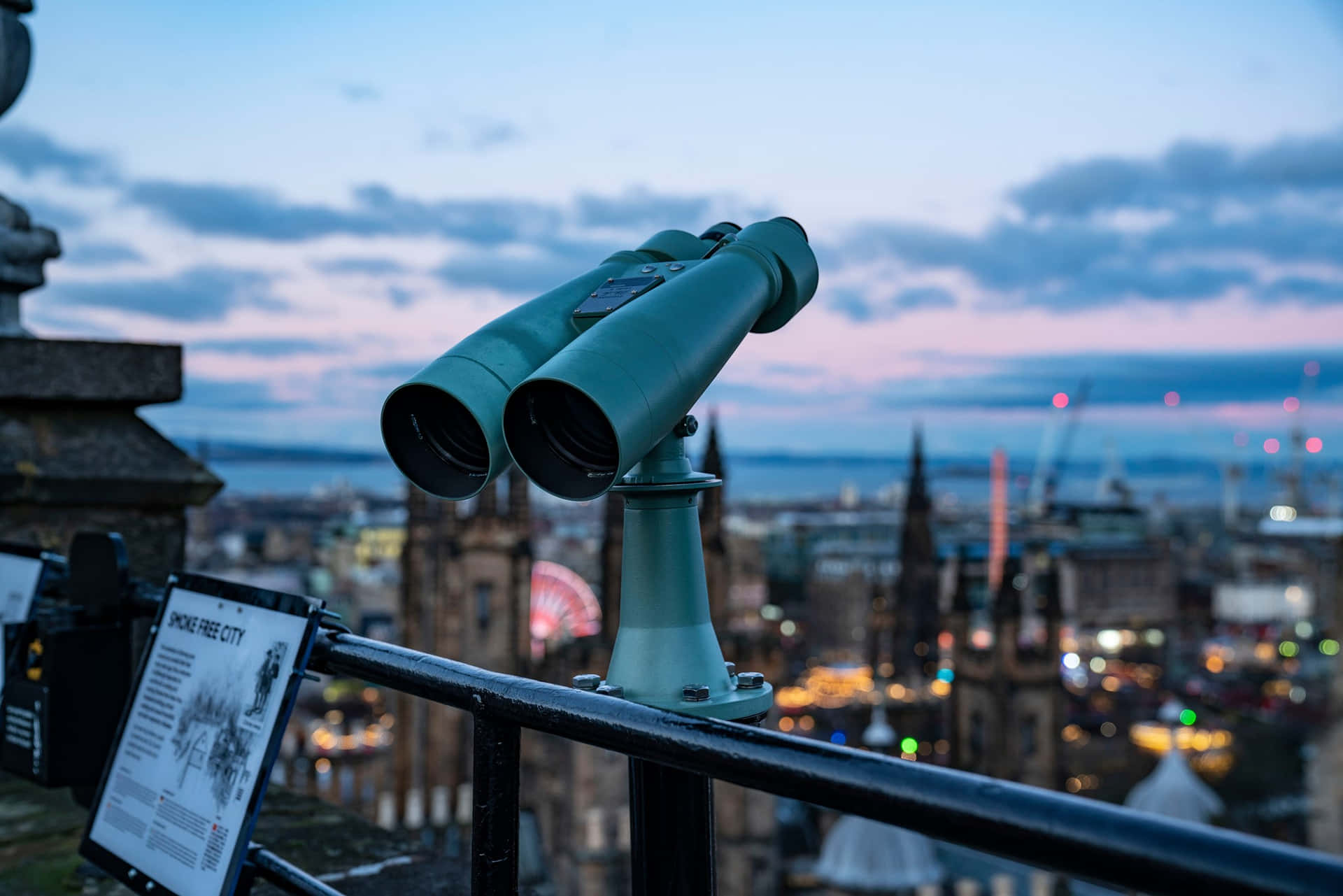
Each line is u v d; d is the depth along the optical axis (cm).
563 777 2723
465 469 242
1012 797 129
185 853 308
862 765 147
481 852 223
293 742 6881
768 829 2772
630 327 216
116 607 448
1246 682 15338
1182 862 111
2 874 457
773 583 19988
